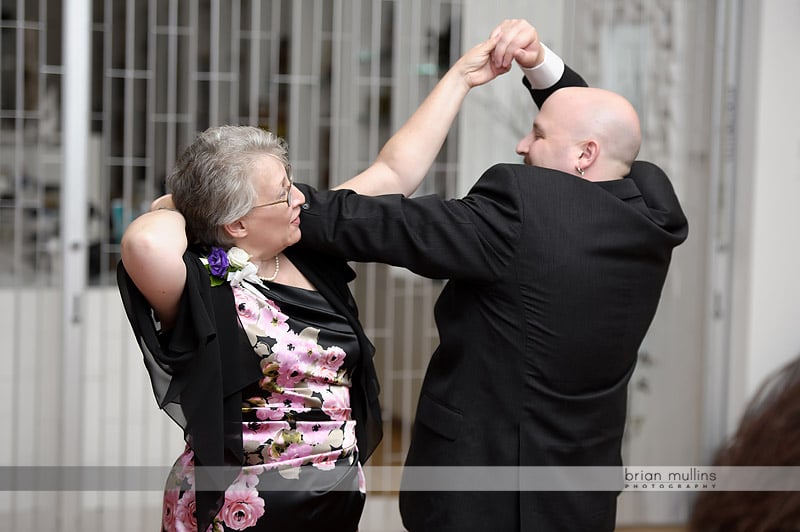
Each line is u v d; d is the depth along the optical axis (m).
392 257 1.63
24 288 3.43
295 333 1.59
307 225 1.64
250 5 4.25
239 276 1.54
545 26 3.61
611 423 1.78
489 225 1.65
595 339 1.68
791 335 3.66
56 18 3.98
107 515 3.42
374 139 3.69
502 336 1.69
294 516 1.59
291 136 3.78
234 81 3.59
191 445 1.49
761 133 3.59
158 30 4.01
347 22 3.77
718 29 3.66
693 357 3.80
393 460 3.75
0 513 3.32
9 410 3.36
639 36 3.67
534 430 1.69
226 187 1.53
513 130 3.69
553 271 1.64
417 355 3.83
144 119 4.29
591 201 1.68
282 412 1.59
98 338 3.39
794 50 3.58
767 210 3.62
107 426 3.42
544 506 1.69
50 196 3.88
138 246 1.42
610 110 1.76
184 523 1.59
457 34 3.61
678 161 3.73
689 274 3.77
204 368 1.46
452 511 1.71
